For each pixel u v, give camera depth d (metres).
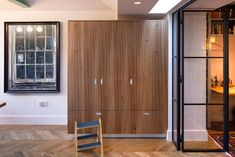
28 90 5.96
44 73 5.96
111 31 4.96
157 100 5.01
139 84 5.00
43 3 5.71
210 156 4.16
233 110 6.04
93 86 5.00
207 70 4.72
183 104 4.51
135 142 4.86
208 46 4.68
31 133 5.35
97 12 5.91
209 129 5.20
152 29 4.96
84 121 5.01
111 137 5.09
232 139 5.02
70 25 4.94
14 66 5.95
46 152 4.30
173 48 4.89
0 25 5.91
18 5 5.54
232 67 6.14
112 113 5.03
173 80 4.91
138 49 4.97
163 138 5.09
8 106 6.01
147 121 5.04
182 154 4.25
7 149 4.42
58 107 6.03
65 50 5.95
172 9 4.54
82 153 4.28
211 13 4.79
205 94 4.72
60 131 5.49
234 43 6.12
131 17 5.32
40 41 5.92
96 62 4.98
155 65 4.98
